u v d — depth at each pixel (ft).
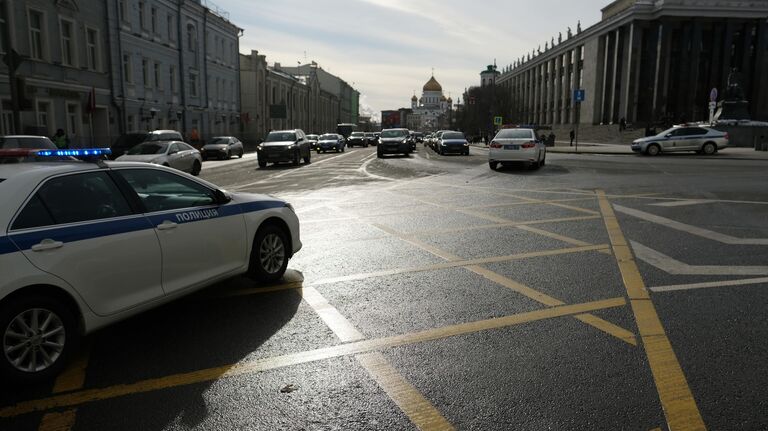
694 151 97.40
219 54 161.48
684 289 17.78
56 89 85.25
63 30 88.38
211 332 14.74
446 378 11.94
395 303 16.87
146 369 12.57
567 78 277.23
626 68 208.95
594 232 27.14
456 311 16.08
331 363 12.76
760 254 22.13
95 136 98.02
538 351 13.23
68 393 11.49
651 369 12.17
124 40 105.50
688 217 30.91
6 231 11.57
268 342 14.03
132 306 13.70
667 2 189.78
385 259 22.30
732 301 16.53
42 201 12.44
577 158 90.07
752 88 198.90
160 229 14.51
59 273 12.08
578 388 11.39
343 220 31.55
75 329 12.55
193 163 65.87
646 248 23.48
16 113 51.57
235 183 55.62
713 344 13.46
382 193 44.47
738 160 79.15
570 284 18.53
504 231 27.71
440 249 23.93
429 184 51.21
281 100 231.50
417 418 10.39
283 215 19.58
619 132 186.70
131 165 14.84
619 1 229.45
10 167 13.09
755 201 36.70
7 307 11.34
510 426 10.07
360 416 10.48
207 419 10.44
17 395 11.41
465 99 345.51
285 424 10.25
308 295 17.78
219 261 16.55
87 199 13.35
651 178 52.85
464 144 108.06
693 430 9.85
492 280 19.13
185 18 135.03
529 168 67.26
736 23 195.31
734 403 10.72
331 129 360.07
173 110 128.88
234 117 174.81
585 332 14.35
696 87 202.08
